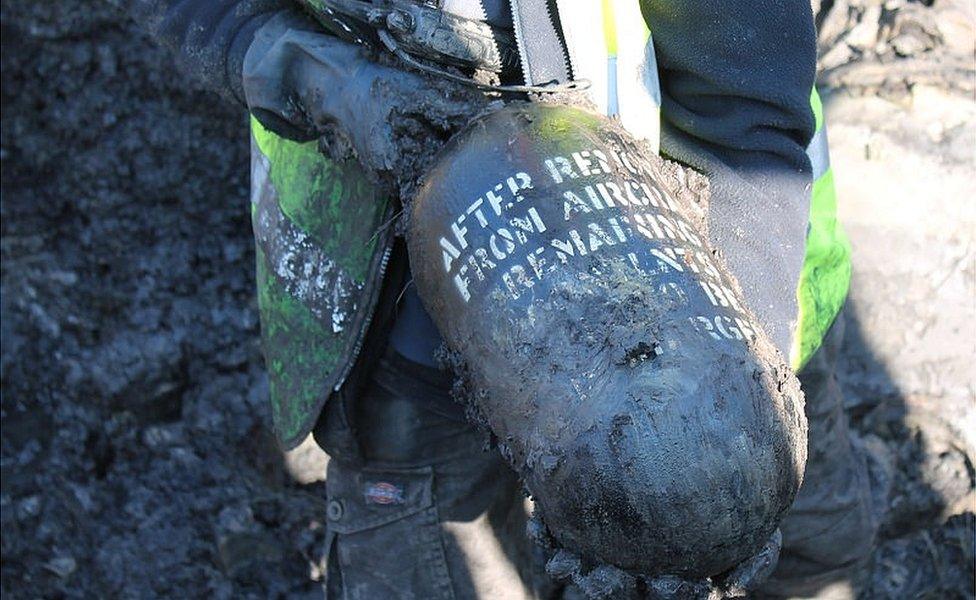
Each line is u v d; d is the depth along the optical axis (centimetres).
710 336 107
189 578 190
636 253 109
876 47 211
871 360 196
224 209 217
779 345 129
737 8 123
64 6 220
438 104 119
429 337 141
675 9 124
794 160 128
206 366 206
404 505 148
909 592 187
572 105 120
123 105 220
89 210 217
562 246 109
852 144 201
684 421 104
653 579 110
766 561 115
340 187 137
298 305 142
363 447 147
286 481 200
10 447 199
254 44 133
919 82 204
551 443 107
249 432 202
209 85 140
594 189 112
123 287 212
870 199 198
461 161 116
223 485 198
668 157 129
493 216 112
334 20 127
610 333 106
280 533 194
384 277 138
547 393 107
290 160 142
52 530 193
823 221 150
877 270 197
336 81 126
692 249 112
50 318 208
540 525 115
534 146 114
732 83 124
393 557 149
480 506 149
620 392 105
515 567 154
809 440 163
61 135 220
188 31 139
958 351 195
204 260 214
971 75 204
